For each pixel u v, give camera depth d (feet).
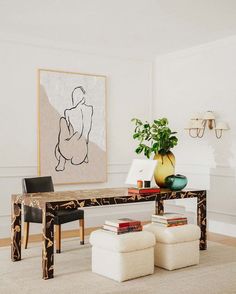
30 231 18.44
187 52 20.66
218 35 18.25
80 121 19.72
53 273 12.07
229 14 15.42
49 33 17.92
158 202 16.40
